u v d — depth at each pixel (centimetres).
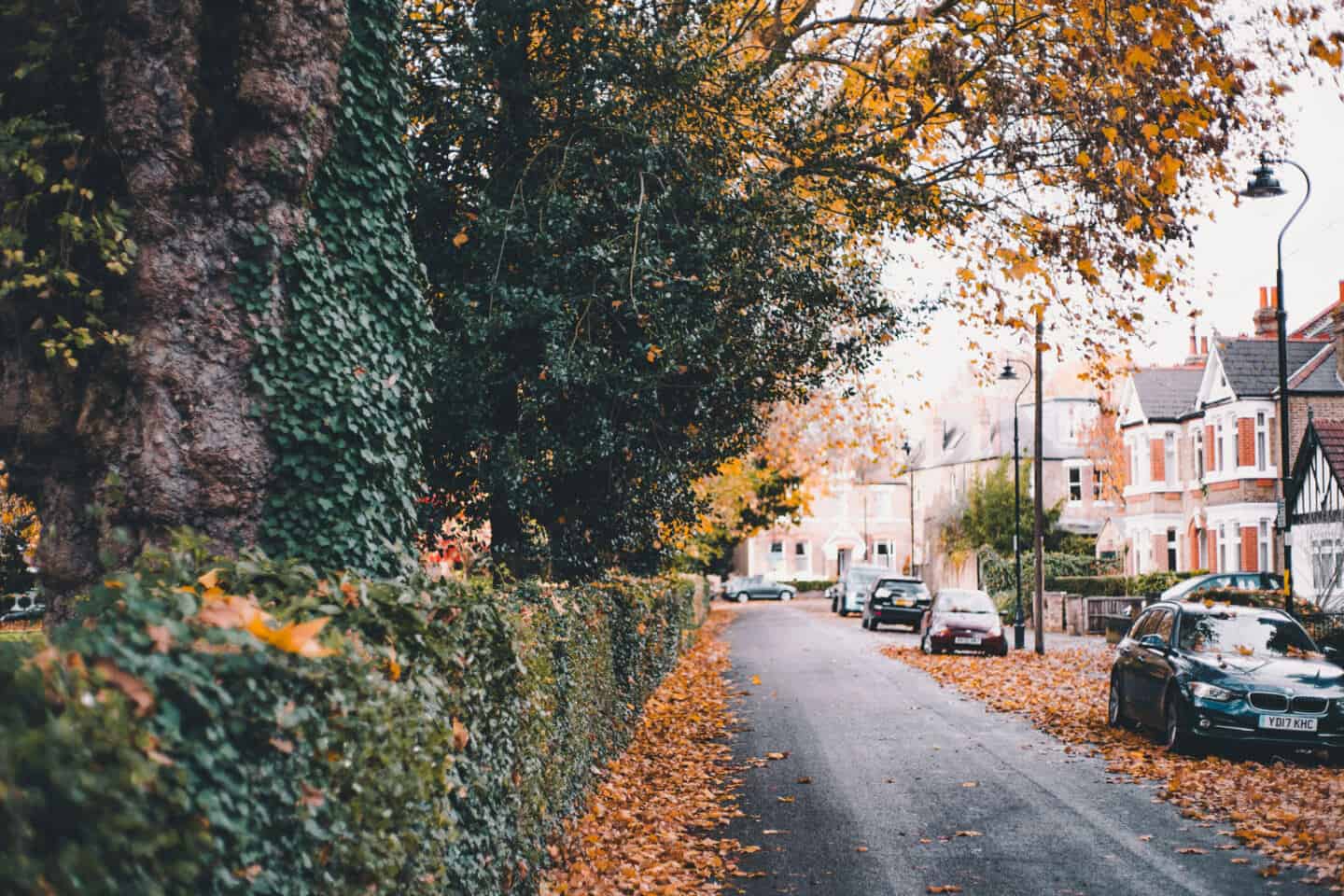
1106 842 897
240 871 315
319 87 787
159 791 274
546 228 1362
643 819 984
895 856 852
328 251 812
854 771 1225
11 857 220
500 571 883
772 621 4931
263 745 334
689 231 1415
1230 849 869
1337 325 4228
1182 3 1266
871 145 1527
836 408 2602
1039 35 1370
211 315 754
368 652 424
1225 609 1459
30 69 741
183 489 739
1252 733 1254
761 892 756
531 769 716
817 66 1664
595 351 1350
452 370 1307
